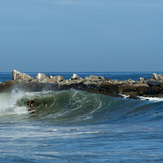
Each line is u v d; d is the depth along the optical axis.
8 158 23.39
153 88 127.25
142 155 23.88
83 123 50.72
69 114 64.56
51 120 57.72
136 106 60.88
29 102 71.62
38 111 70.69
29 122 55.72
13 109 73.00
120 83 130.62
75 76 148.62
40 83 131.38
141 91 127.00
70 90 80.38
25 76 142.50
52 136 36.19
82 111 66.31
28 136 36.69
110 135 35.06
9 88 127.69
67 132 39.56
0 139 34.56
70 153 25.33
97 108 66.00
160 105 58.06
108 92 126.69
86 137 34.41
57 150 26.92
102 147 27.88
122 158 23.03
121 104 64.81
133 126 43.03
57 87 130.12
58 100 75.75
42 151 26.47
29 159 23.02
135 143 29.28
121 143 29.59
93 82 131.75
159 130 37.59
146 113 54.28
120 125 45.16
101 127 43.75
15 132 40.75
